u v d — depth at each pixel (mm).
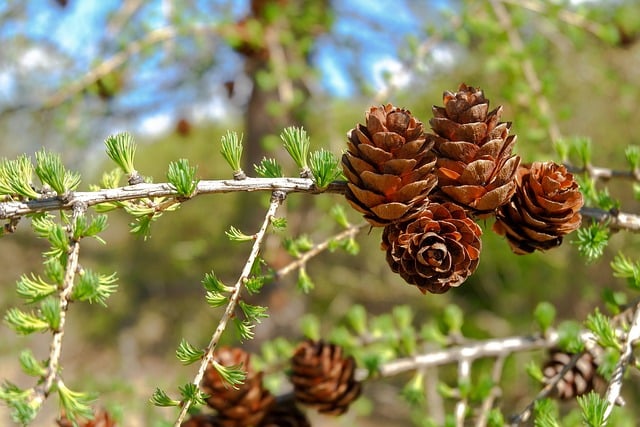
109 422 273
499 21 485
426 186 207
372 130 207
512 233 221
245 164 708
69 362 866
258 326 678
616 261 244
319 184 209
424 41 519
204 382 280
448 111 213
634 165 273
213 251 779
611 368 267
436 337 345
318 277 817
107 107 565
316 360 288
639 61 609
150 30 500
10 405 171
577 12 476
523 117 481
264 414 285
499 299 890
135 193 202
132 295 841
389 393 762
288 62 614
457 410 312
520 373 679
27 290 182
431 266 206
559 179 218
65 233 191
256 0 556
